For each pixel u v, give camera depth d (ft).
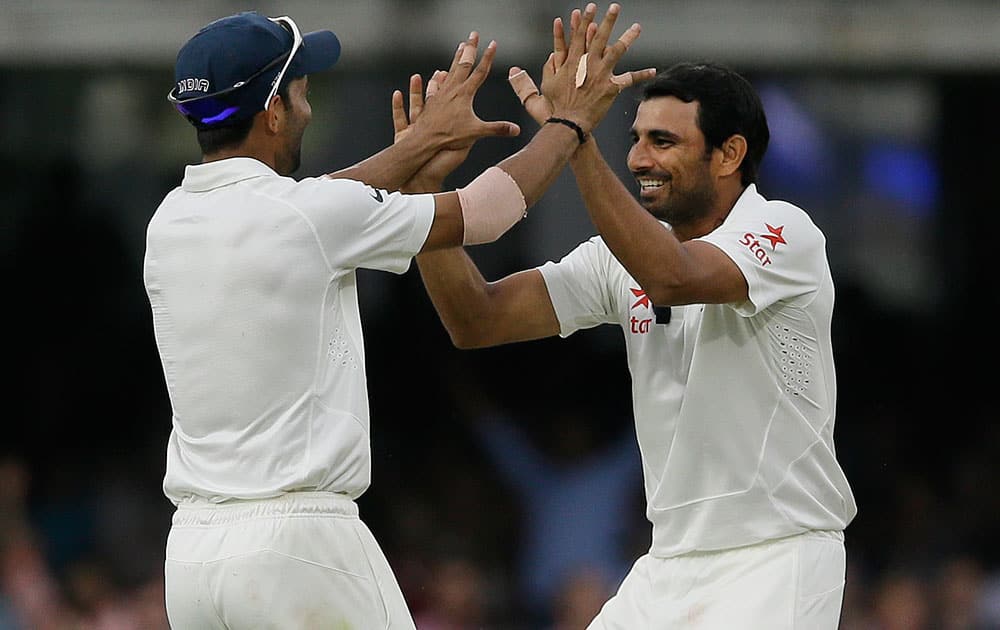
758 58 100.53
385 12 98.37
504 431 121.70
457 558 115.14
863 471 130.11
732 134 46.62
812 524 45.96
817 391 46.44
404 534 119.75
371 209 41.96
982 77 105.50
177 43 98.63
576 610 101.14
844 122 123.44
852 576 109.09
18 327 132.46
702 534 46.14
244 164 42.34
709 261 43.88
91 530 119.85
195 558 41.16
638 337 48.11
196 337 41.55
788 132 122.52
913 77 104.88
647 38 99.55
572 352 134.21
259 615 40.45
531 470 118.83
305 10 98.27
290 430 40.88
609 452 115.14
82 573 109.40
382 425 131.85
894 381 132.77
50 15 98.48
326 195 41.65
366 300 132.26
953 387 132.36
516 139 116.57
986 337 130.72
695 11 99.71
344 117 119.55
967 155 124.88
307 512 40.83
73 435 133.69
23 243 129.70
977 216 126.82
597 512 112.47
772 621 44.57
